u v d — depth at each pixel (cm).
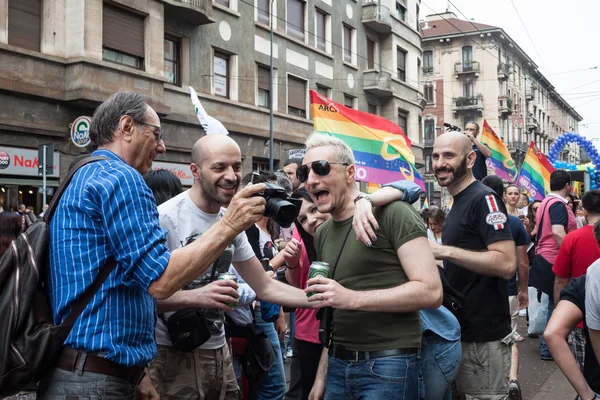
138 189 220
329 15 2509
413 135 3080
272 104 1973
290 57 2259
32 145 1406
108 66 1492
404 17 3127
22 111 1377
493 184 544
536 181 1333
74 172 231
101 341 216
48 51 1438
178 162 1773
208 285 284
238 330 366
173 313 297
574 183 1802
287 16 2275
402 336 269
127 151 243
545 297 696
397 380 265
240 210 211
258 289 309
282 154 2200
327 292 251
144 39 1638
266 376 393
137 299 228
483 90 5147
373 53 2888
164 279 208
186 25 1817
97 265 218
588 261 427
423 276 254
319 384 322
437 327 320
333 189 281
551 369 652
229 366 328
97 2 1481
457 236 370
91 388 217
